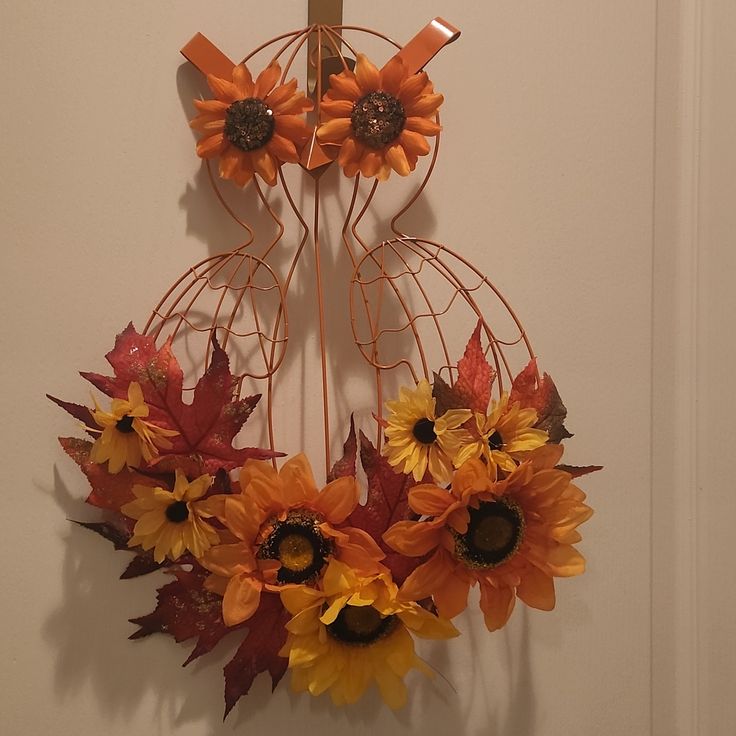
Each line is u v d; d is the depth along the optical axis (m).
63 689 0.75
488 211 0.82
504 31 0.83
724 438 0.81
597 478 0.83
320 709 0.77
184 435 0.71
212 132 0.72
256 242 0.79
